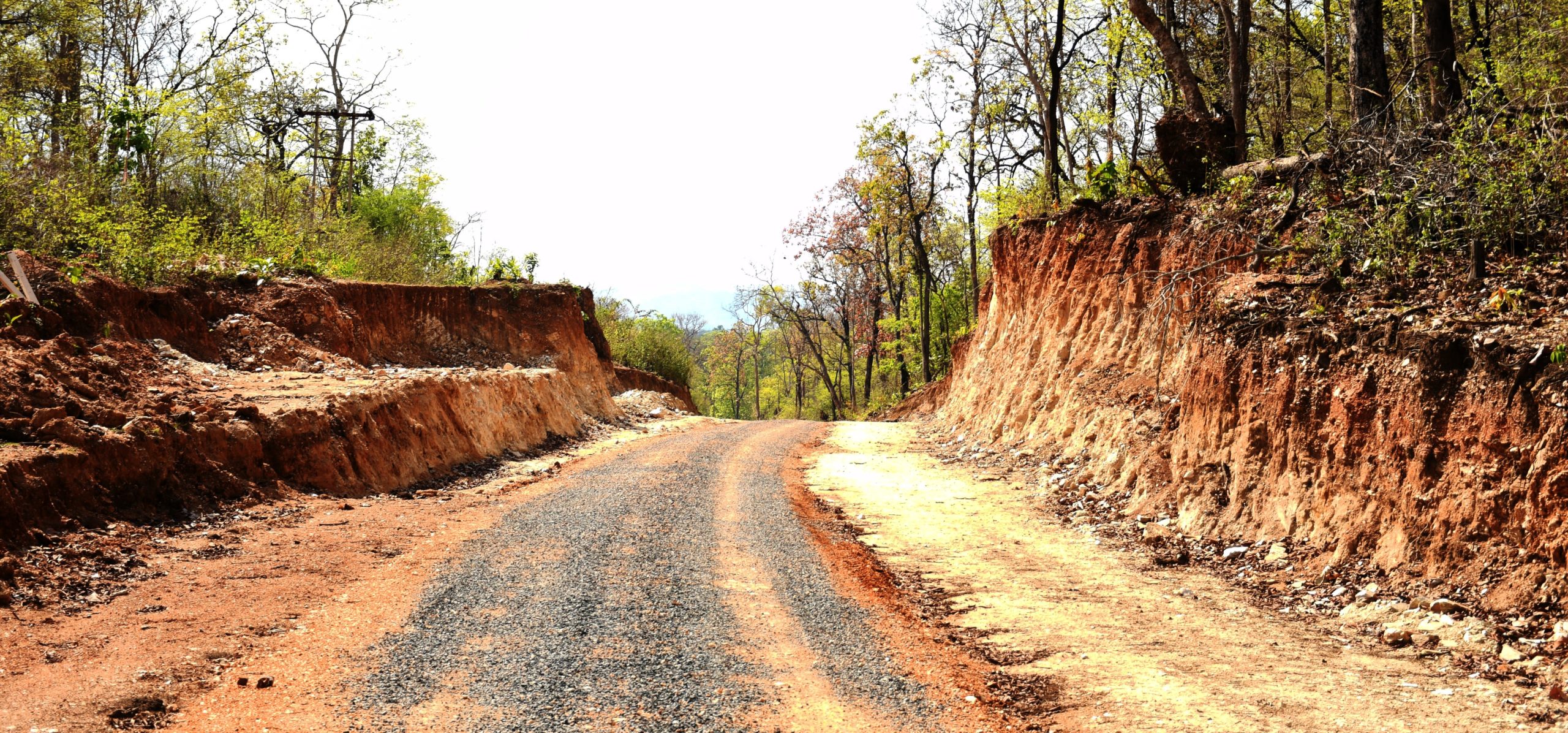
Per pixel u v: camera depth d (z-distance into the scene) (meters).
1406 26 21.53
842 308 62.06
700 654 7.60
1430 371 9.21
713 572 10.32
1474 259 10.75
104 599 8.36
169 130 25.17
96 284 15.98
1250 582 10.17
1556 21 14.07
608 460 20.08
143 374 14.45
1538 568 7.66
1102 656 7.91
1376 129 13.48
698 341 112.56
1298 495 10.75
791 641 8.09
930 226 51.12
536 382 24.28
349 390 15.70
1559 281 9.79
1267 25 26.09
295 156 36.66
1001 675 7.59
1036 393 20.30
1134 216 19.25
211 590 8.83
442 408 18.28
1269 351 11.97
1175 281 16.09
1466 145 11.27
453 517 12.71
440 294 29.38
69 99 26.44
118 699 6.22
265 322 20.34
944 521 14.28
